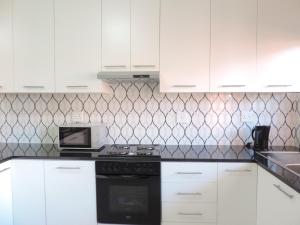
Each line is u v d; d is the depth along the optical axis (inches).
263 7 83.7
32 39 89.8
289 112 97.1
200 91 86.4
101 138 95.7
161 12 85.9
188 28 85.5
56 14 88.7
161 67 86.8
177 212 81.5
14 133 106.0
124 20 87.1
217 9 84.5
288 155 84.7
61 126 92.7
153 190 81.0
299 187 52.6
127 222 83.0
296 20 83.4
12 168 85.4
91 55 88.7
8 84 91.4
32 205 85.4
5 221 82.2
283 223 61.1
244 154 85.5
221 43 85.0
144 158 81.0
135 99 101.3
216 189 80.0
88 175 83.1
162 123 101.0
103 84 91.7
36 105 104.6
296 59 83.9
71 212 84.5
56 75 89.9
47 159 84.1
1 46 90.7
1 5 90.0
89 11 87.9
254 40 84.4
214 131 99.7
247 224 79.8
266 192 71.6
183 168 80.4
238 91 85.5
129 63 87.7
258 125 96.5
